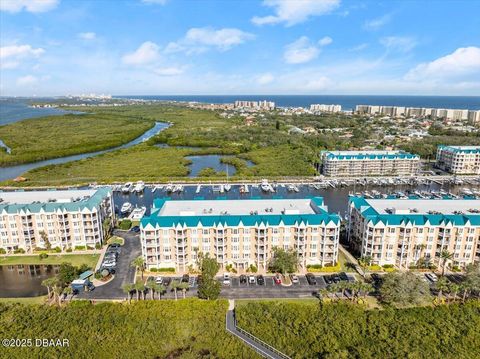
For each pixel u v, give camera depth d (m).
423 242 158.50
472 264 145.50
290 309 125.12
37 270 160.12
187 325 119.81
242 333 117.31
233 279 150.88
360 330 117.31
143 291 138.00
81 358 107.94
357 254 172.75
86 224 176.62
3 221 171.12
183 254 155.12
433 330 116.19
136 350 111.56
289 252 149.12
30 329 116.31
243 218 155.38
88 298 137.62
